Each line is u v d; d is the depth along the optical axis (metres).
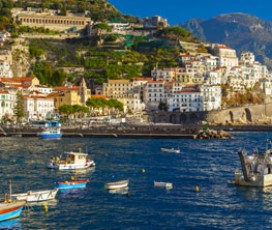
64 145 195.12
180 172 124.12
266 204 88.50
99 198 93.31
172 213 83.06
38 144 199.50
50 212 83.50
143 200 91.81
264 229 74.62
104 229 74.69
